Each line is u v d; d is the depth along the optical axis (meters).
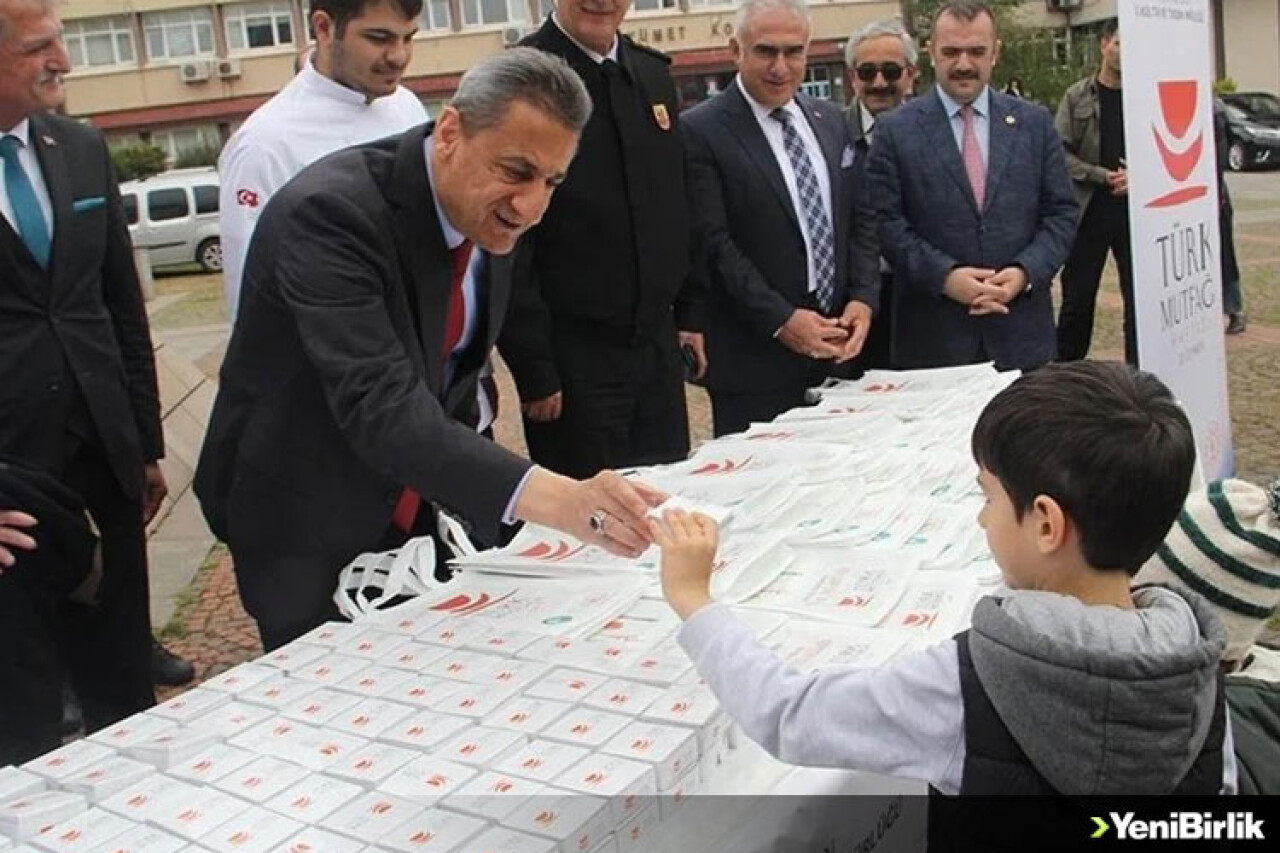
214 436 2.00
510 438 6.57
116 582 2.70
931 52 3.72
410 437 1.64
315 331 1.72
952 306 3.65
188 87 29.88
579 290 3.06
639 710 1.34
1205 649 1.13
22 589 2.34
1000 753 1.12
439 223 1.84
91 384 2.55
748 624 1.53
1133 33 3.00
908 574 1.71
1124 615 1.16
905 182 3.68
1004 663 1.11
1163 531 1.20
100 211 2.62
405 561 1.92
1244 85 27.09
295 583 1.95
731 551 1.78
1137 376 1.23
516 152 1.69
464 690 1.45
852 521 1.94
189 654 3.83
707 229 3.41
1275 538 1.50
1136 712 1.08
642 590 1.74
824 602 1.63
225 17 29.61
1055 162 3.69
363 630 1.68
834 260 3.52
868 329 3.53
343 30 2.85
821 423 2.58
